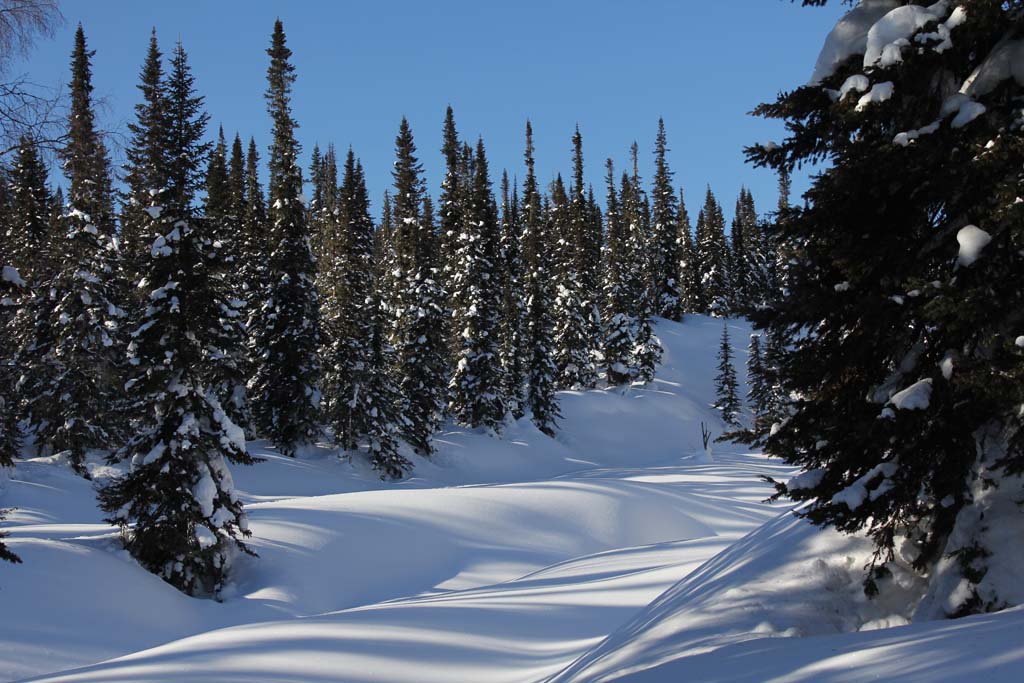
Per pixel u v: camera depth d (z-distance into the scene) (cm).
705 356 7819
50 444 3431
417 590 1970
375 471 3900
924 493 645
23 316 3117
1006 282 589
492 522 2403
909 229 667
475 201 5300
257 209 4344
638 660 648
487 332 4938
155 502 1858
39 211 2238
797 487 701
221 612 1748
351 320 3884
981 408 600
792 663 479
